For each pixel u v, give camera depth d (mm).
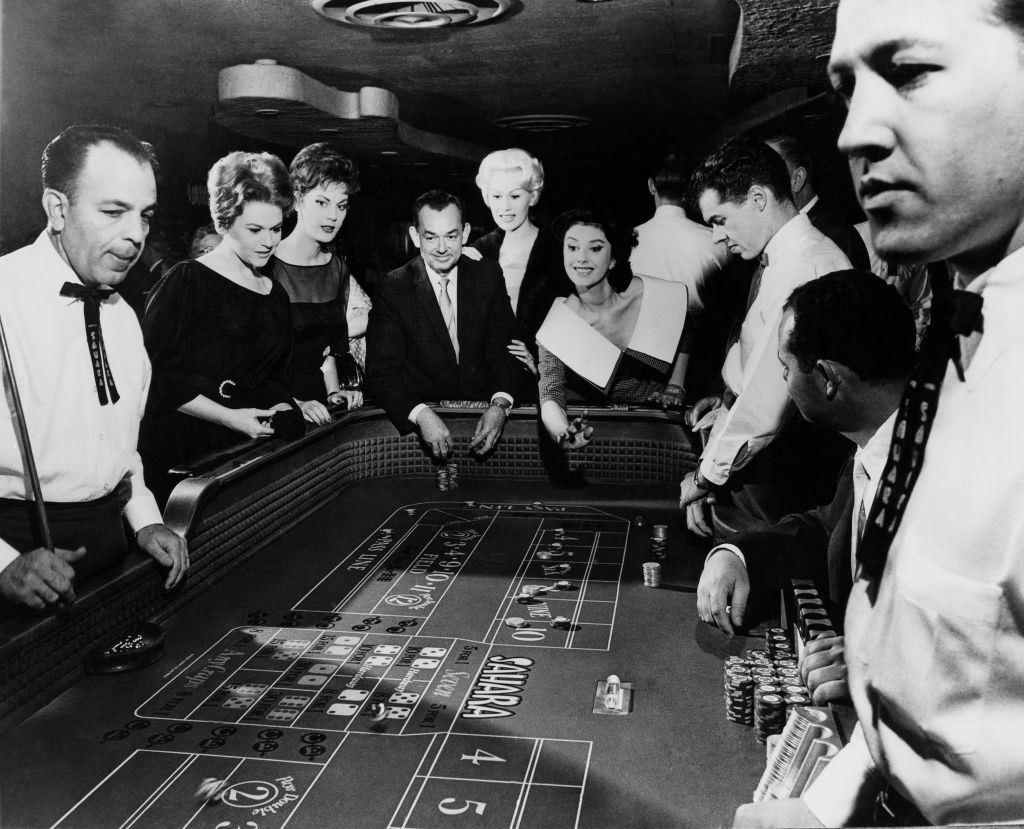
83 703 2854
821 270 3574
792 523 3127
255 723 2707
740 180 3627
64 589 2914
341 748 2555
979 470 1316
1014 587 1287
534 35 4715
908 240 1328
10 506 3229
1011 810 1357
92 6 4312
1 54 4637
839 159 5176
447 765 2459
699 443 5145
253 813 2260
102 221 3320
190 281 4777
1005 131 1239
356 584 3895
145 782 2406
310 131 5949
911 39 1244
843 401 2182
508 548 4371
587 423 5703
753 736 2586
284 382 5211
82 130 3299
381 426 5875
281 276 5570
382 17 4281
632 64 5234
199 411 4785
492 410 5801
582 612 3533
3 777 2441
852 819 1713
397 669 3059
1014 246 1315
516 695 2854
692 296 5949
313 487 5070
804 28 3586
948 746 1374
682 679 2945
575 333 5934
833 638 2568
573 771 2418
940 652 1354
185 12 4336
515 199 5898
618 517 4891
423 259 5953
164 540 3529
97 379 3355
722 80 5531
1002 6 1214
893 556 1452
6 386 3078
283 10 4336
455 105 6141
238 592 3811
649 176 6641
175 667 3107
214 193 4848
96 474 3352
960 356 1374
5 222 4754
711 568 3010
